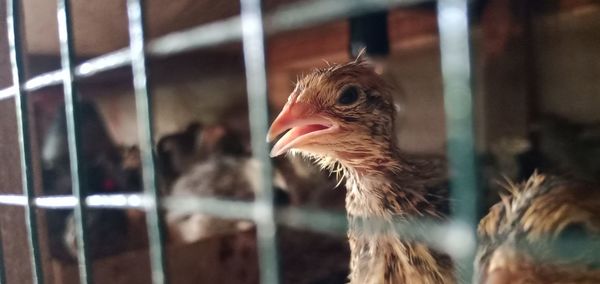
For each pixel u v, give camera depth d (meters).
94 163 0.36
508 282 0.12
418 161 0.21
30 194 0.16
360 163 0.20
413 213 0.19
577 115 0.34
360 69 0.20
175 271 0.27
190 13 0.33
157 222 0.12
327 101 0.19
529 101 0.34
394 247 0.18
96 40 0.36
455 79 0.07
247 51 0.09
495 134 0.34
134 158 0.38
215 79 0.53
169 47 0.11
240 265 0.29
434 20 0.39
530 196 0.15
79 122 0.14
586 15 0.34
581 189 0.14
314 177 0.39
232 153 0.42
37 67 0.40
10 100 0.20
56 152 0.34
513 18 0.33
